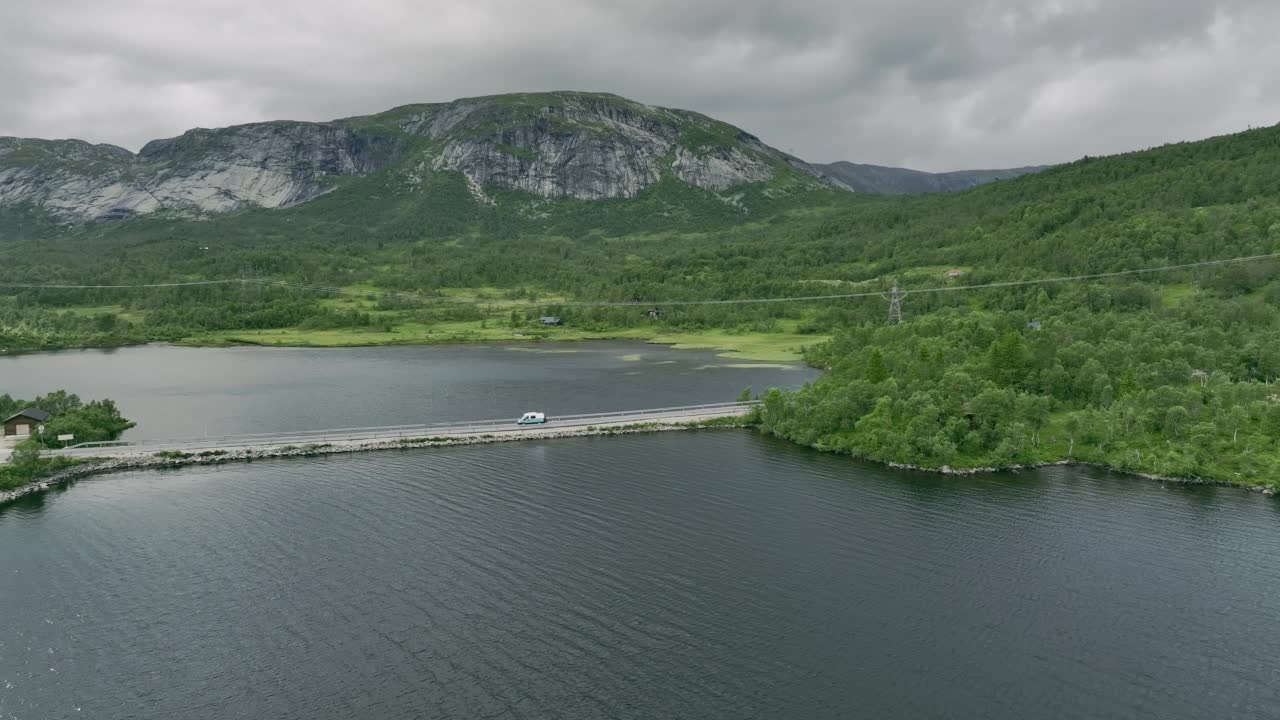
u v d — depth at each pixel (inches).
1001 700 2778.1
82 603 3444.9
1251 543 4087.1
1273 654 3070.9
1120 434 5669.3
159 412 7687.0
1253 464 5083.7
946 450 5393.7
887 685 2851.9
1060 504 4690.0
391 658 3011.8
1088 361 6515.8
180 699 2770.7
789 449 6082.7
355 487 5073.8
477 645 3102.9
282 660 3004.4
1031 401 5856.3
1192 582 3661.4
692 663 2979.8
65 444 5876.0
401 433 6412.4
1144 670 2965.1
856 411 6215.6
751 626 3253.0
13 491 4874.5
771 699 2758.4
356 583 3634.4
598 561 3882.9
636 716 2657.5
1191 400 5570.9
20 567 3806.6
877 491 4963.1
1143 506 4643.2
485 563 3858.3
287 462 5703.7
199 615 3341.5
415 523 4402.1
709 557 3937.0
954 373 6067.9
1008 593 3558.1
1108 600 3494.1
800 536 4210.1
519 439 6422.2
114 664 2982.3
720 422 6879.9
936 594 3543.3
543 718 2647.6
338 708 2709.2
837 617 3329.2
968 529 4303.6
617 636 3171.8
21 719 2652.6
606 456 5876.0
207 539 4160.9
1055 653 3073.3
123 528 4323.3
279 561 3878.0
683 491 4990.2
